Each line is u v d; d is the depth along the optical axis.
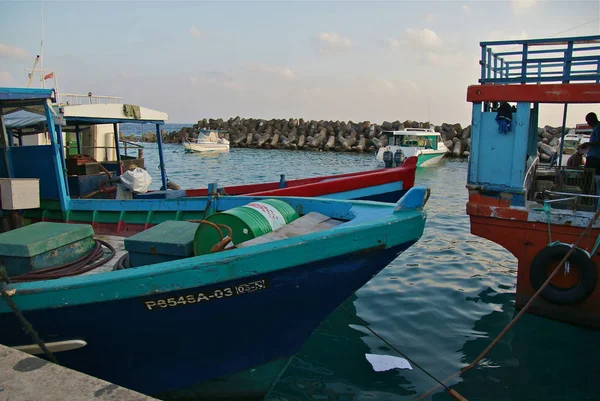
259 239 4.23
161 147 10.91
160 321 3.97
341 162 37.91
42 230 5.05
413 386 4.91
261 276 3.79
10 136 10.25
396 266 8.88
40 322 3.91
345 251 3.85
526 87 6.21
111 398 2.68
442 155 36.62
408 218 3.98
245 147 58.25
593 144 7.50
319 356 5.54
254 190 9.49
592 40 6.66
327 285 4.13
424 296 7.32
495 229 6.68
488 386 4.92
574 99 6.00
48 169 7.14
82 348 4.14
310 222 4.95
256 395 4.65
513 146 6.45
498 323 6.38
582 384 4.96
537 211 6.30
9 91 6.25
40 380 2.86
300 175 28.12
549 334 6.04
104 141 14.36
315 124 58.69
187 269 3.67
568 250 6.07
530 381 5.02
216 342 4.29
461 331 6.14
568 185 7.83
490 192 6.64
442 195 19.38
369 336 6.02
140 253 4.70
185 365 4.40
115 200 7.02
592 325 6.12
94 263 5.07
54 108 7.62
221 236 4.21
